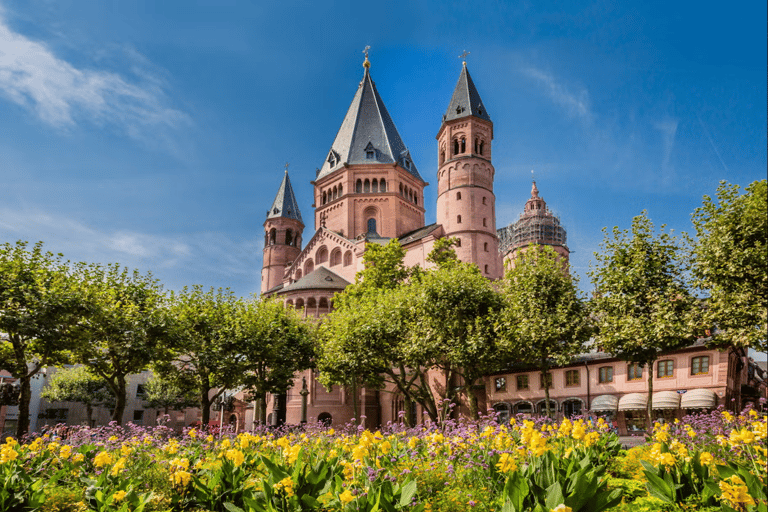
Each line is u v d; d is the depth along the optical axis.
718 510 8.74
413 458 13.20
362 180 85.31
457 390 42.34
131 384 92.62
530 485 8.17
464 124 74.75
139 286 39.53
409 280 58.25
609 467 13.87
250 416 76.44
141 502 9.45
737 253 23.23
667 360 45.19
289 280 85.94
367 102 90.94
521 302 34.81
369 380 47.94
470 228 70.50
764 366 95.62
